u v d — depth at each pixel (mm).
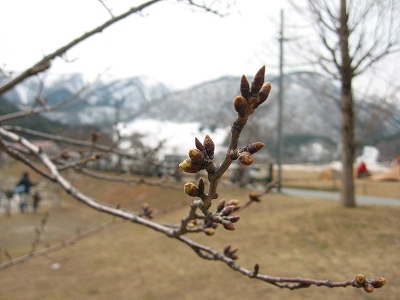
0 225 14719
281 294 5699
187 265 8375
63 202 21562
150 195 15453
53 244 11836
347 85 8922
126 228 13352
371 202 9750
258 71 874
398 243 3883
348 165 9484
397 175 17750
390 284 3010
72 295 7062
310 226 6996
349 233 5191
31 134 3691
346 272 3801
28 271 8797
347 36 7730
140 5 2012
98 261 9344
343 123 9766
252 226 9156
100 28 2078
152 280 7617
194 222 2104
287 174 29578
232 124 904
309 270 4746
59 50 2137
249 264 6570
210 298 6328
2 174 28000
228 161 937
